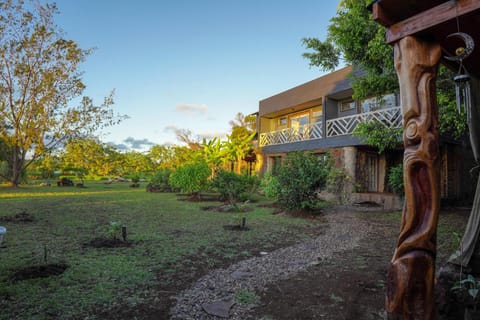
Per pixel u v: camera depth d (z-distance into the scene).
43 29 13.76
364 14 5.31
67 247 3.92
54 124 14.82
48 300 2.34
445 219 6.56
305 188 7.15
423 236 1.59
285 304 2.38
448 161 9.34
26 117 14.49
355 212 7.75
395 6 1.70
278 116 15.19
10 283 2.65
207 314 2.20
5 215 6.31
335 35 5.68
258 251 3.99
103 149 19.27
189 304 2.37
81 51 14.84
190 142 22.95
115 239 4.32
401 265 1.63
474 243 2.39
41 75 14.27
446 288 2.29
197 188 10.15
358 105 10.95
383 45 4.88
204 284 2.79
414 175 1.64
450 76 4.55
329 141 10.41
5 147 15.66
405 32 1.69
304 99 12.09
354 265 3.42
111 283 2.72
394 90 5.94
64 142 15.50
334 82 10.66
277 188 7.75
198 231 5.12
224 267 3.30
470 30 1.62
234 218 5.88
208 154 14.46
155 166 25.80
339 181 9.61
